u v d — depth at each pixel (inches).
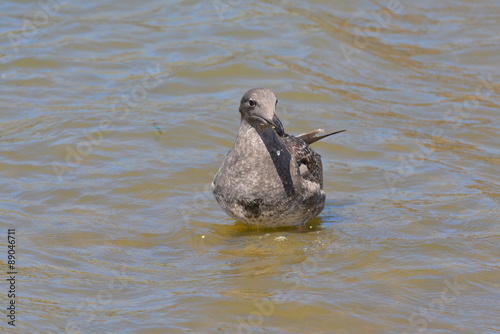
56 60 788.6
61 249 464.8
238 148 477.7
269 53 831.7
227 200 487.5
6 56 788.6
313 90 753.0
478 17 976.9
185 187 568.7
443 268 447.8
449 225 514.9
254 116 464.8
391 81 799.7
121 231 496.1
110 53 817.5
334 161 630.5
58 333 365.7
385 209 543.5
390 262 455.5
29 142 625.9
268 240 488.4
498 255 467.5
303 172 504.4
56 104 703.7
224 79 772.0
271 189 475.8
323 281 429.1
